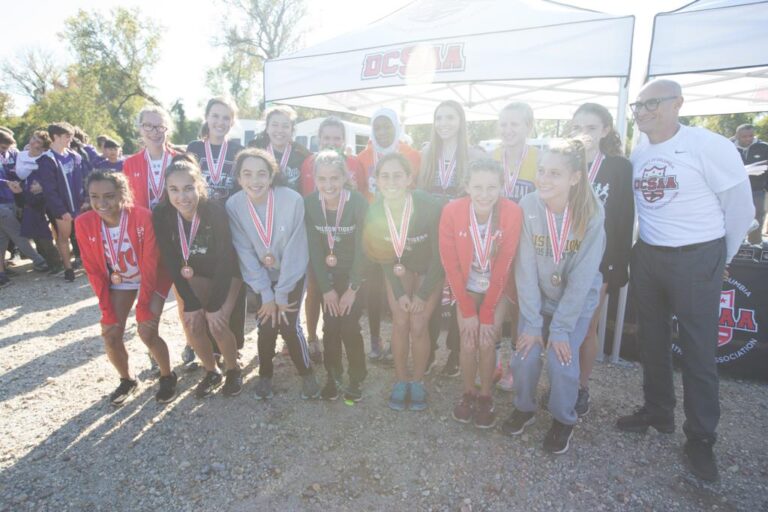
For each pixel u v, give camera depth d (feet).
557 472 7.45
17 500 6.82
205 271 9.11
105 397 9.79
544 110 26.21
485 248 8.04
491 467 7.56
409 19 13.91
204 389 9.70
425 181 10.64
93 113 96.73
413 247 8.76
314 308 11.13
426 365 9.75
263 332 9.05
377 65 13.80
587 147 8.09
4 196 18.90
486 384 8.45
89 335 13.34
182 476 7.37
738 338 10.71
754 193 21.49
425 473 7.42
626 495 6.93
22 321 14.51
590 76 10.88
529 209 7.76
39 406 9.43
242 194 9.10
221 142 11.16
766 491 7.02
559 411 7.66
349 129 37.55
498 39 11.87
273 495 6.95
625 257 8.62
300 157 12.03
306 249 9.16
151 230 8.78
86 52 94.73
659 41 9.76
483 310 8.10
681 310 7.54
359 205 9.08
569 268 7.59
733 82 15.97
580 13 11.21
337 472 7.45
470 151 11.04
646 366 8.38
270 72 16.47
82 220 8.59
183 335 13.23
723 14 9.05
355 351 9.14
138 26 95.25
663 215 7.63
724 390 10.24
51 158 18.34
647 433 8.52
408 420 8.93
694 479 7.30
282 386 10.22
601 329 11.60
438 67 12.75
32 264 22.38
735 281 10.68
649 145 7.97
